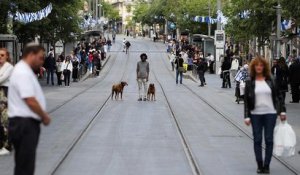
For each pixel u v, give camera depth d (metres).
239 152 15.72
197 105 29.58
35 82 8.95
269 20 42.56
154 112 26.22
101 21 141.12
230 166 13.78
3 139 14.85
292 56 39.59
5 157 14.55
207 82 49.91
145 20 158.62
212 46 67.31
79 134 18.97
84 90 40.25
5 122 14.77
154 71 65.62
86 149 16.22
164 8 135.00
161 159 14.74
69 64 45.00
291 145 12.97
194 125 21.53
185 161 14.48
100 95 35.94
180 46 89.06
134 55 89.69
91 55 57.56
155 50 103.00
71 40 54.38
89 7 110.19
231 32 47.75
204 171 13.18
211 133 19.39
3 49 14.78
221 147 16.55
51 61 45.25
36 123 8.98
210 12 82.00
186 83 49.19
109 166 13.80
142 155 15.30
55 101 31.33
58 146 16.52
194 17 86.25
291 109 27.09
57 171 13.22
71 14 50.44
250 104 12.95
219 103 30.62
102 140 17.86
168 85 46.34
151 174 12.91
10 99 8.96
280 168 13.55
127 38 165.00
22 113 8.87
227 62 43.03
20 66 8.88
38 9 38.62
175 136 18.77
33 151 8.90
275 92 12.89
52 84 45.47
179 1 102.25
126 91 39.56
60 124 21.53
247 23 43.62
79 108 27.72
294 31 41.09
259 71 12.84
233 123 21.98
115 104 30.11
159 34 160.00
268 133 12.91
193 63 59.19
